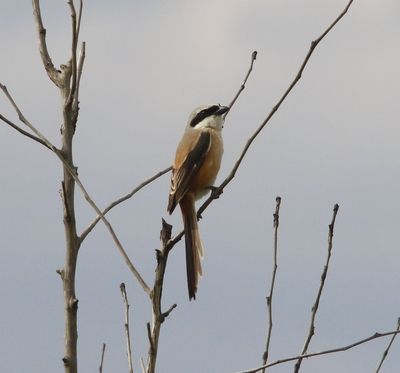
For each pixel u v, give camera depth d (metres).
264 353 7.78
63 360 7.10
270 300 8.07
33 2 8.17
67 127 7.65
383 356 7.88
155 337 7.21
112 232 7.32
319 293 8.05
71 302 7.23
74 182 7.55
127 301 7.84
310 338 7.80
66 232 7.43
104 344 7.64
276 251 8.29
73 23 7.46
